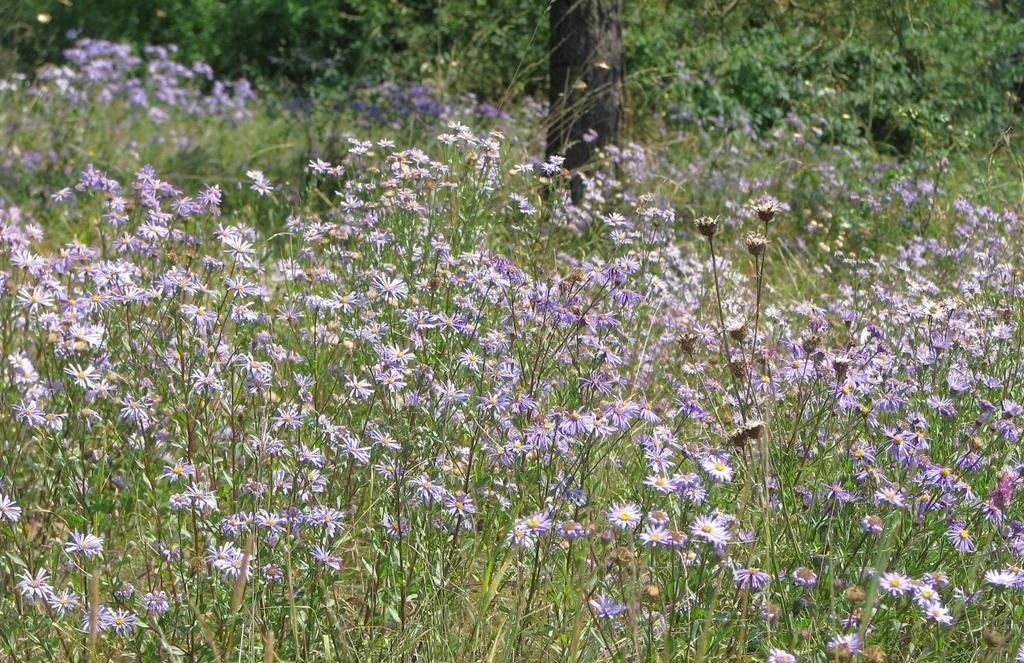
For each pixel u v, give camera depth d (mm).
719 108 13367
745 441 3373
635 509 3357
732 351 4926
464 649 3223
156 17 19734
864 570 3324
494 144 5629
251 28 19234
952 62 14766
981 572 3438
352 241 5254
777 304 6230
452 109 11102
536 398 4086
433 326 4055
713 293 6055
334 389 4387
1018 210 7812
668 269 6074
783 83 14305
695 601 3217
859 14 12789
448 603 3521
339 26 18938
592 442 3662
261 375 3854
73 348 3771
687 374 4828
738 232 7953
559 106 9227
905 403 4230
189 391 4023
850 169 10547
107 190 5012
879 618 3314
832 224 8844
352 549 3734
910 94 14289
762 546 3416
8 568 3404
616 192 8328
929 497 3600
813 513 3674
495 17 15406
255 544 3328
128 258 4688
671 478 3334
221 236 4066
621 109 9391
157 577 3639
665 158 9953
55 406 4242
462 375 4125
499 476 3965
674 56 14398
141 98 11398
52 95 10688
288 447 3867
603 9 9250
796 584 3369
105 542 3754
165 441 3977
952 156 11148
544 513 3400
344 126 11258
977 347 4832
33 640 3250
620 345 4625
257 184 4938
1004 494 3443
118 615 3188
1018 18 17328
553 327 4148
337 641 3350
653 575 3174
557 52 9398
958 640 3371
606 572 3320
